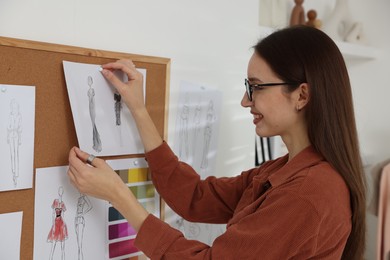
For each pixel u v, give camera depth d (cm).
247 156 144
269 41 82
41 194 88
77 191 95
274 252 71
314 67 77
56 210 91
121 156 103
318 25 175
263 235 71
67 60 90
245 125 141
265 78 80
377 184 191
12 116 83
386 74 202
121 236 105
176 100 117
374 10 204
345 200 77
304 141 84
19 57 83
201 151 127
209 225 133
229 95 134
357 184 80
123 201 82
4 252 84
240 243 73
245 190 97
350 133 80
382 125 205
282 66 78
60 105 90
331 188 74
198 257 75
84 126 93
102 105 97
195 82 122
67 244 94
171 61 114
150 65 107
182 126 120
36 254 89
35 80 85
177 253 77
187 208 104
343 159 79
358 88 217
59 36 90
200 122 125
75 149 87
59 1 90
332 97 78
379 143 207
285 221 71
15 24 83
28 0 85
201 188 106
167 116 113
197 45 121
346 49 183
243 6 134
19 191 85
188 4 117
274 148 171
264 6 162
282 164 91
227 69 131
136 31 105
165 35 112
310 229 70
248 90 85
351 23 198
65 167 92
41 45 85
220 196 105
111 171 84
